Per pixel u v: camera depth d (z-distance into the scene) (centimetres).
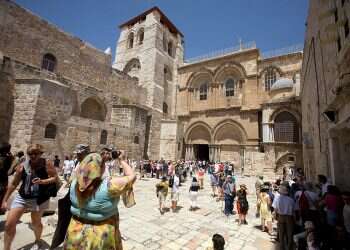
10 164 557
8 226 392
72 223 238
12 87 1652
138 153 2484
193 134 3250
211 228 766
